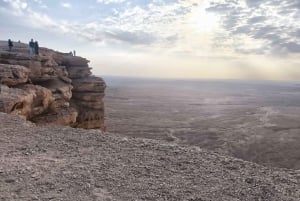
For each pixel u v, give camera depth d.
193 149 12.45
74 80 46.59
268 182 9.12
